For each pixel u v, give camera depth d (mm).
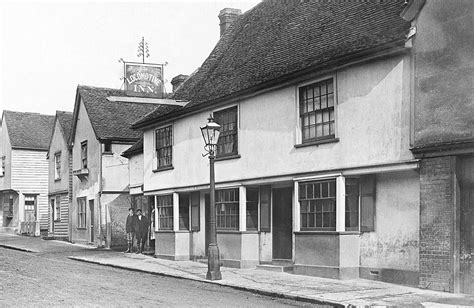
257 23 21219
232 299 11359
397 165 12430
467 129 11148
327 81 14484
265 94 16562
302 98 15289
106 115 30531
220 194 18594
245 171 17250
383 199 13305
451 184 11375
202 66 22750
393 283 12891
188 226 21188
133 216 24422
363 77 13352
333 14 16375
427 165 11852
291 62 15812
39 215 42812
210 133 15031
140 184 25656
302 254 14805
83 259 21125
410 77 12281
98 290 12609
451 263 11320
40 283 13805
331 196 14102
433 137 11727
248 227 17453
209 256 14578
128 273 16859
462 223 11375
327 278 13922
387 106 12742
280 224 16625
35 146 42875
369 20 14320
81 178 31500
